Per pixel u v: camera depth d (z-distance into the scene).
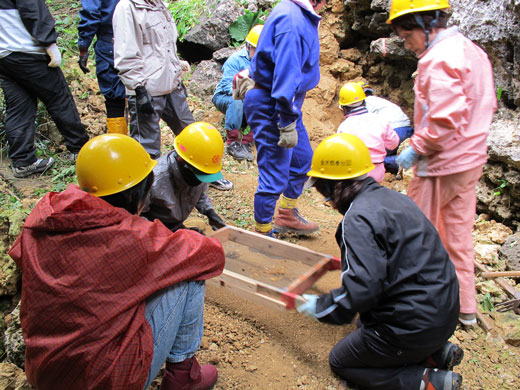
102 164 1.90
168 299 1.95
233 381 2.52
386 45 5.85
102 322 1.74
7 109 4.26
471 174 2.58
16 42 3.99
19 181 4.37
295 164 3.72
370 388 2.44
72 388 1.80
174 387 2.17
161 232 1.93
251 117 3.44
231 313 3.03
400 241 2.10
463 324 2.92
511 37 3.94
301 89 3.37
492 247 3.68
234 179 4.86
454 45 2.39
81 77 5.75
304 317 2.99
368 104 5.49
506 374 2.60
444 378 2.18
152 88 3.91
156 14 3.82
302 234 4.02
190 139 2.55
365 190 2.27
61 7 7.48
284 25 3.04
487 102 2.54
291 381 2.53
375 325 2.25
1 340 3.12
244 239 3.31
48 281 1.73
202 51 6.90
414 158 2.62
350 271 2.08
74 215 1.72
